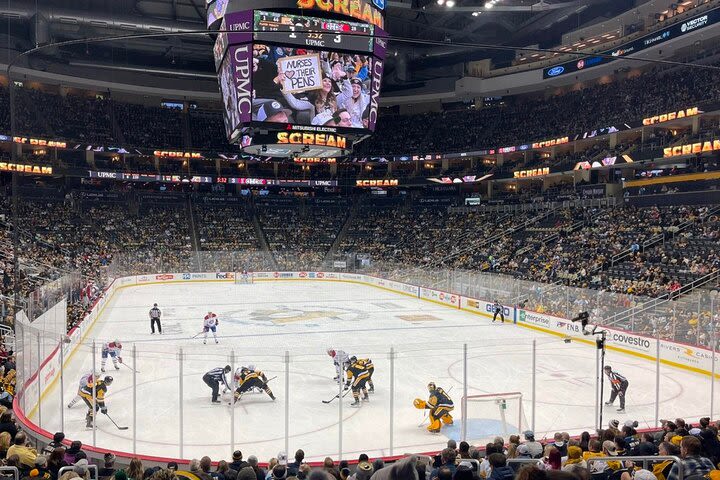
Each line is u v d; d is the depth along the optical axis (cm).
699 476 535
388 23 4850
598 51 4697
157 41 4953
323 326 2850
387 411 1480
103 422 1361
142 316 3109
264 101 2680
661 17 4200
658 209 3784
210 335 2588
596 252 3538
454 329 2788
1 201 4634
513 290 2995
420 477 721
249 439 1261
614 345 2314
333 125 2788
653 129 4341
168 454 1168
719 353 1859
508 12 4444
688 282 2703
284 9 2662
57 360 1625
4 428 946
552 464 706
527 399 1605
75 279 2616
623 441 887
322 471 362
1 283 2533
